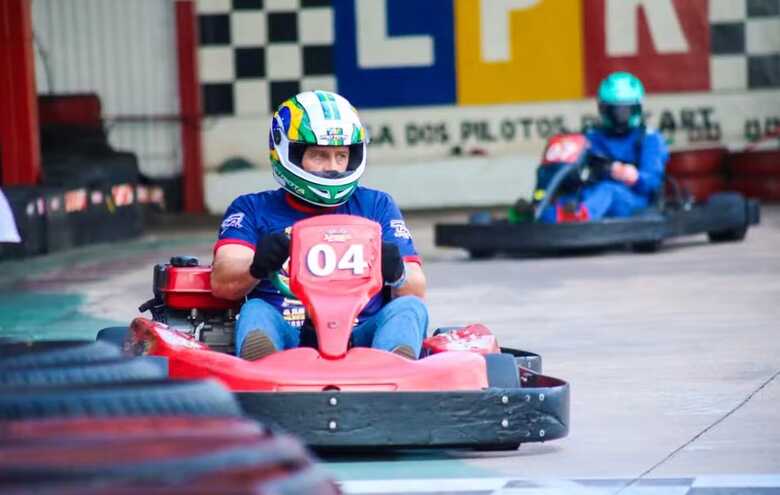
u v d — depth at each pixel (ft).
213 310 36.65
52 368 22.02
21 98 103.60
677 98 139.44
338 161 36.22
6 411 18.03
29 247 95.50
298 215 36.73
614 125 86.63
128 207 112.78
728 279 72.59
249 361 32.12
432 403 30.73
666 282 72.08
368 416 30.45
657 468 31.81
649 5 138.62
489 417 31.17
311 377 30.83
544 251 91.45
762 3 138.72
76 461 15.40
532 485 29.99
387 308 34.19
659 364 47.39
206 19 137.28
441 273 80.28
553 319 59.52
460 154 138.62
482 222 89.66
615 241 85.05
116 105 137.18
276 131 36.29
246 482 15.06
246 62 137.69
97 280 80.53
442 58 138.51
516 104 138.92
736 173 130.72
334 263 32.71
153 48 136.77
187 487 14.71
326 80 138.31
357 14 137.90
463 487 29.78
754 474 30.94
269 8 137.39
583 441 35.19
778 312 59.77
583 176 85.56
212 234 116.06
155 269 37.47
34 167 103.96
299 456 16.38
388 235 36.73
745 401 40.42
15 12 103.30
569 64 138.72
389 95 138.72
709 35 139.03
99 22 136.26
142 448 15.89
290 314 35.81
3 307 67.51
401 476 30.96
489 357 33.53
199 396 19.01
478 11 138.21
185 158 137.59
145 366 22.94
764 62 139.33
